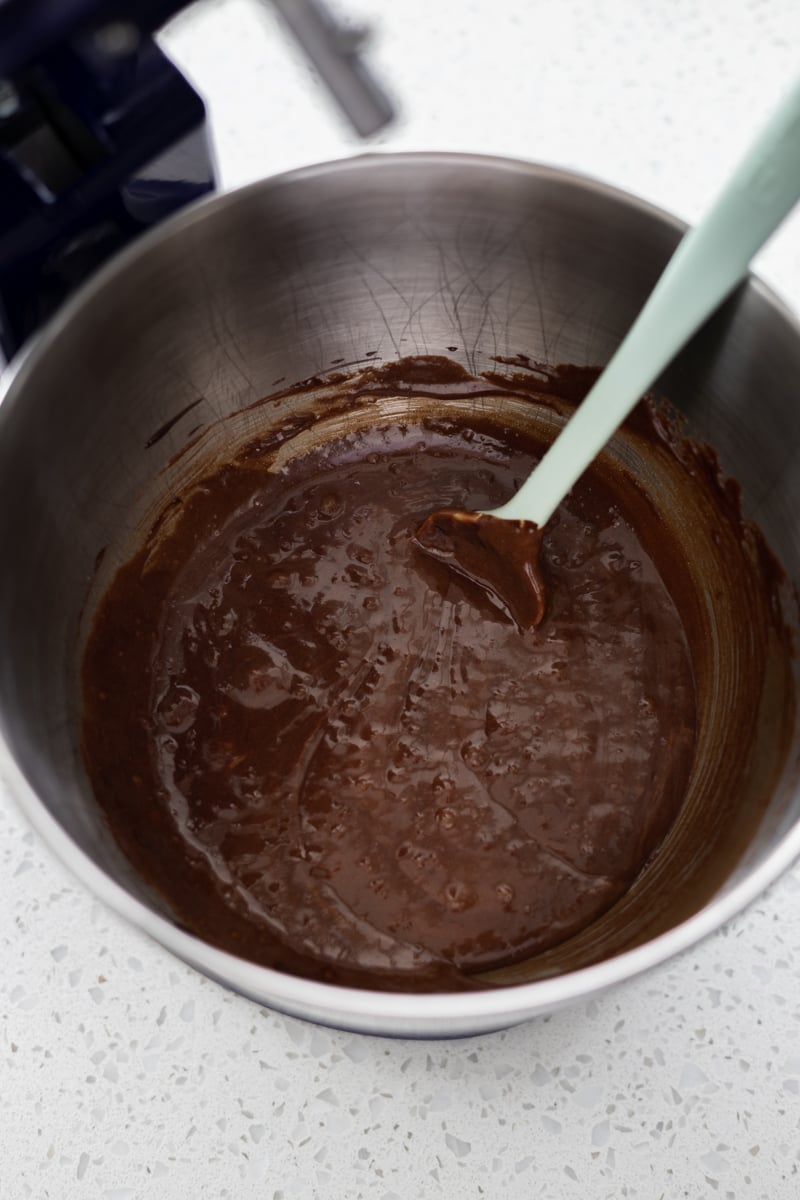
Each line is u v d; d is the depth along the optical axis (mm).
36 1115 434
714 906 367
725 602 481
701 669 485
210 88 571
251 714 475
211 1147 431
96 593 471
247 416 507
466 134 571
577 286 477
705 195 565
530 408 521
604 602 497
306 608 495
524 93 581
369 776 462
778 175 415
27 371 424
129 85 415
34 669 430
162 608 496
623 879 450
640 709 477
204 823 459
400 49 588
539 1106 437
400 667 481
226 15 582
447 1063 442
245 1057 442
